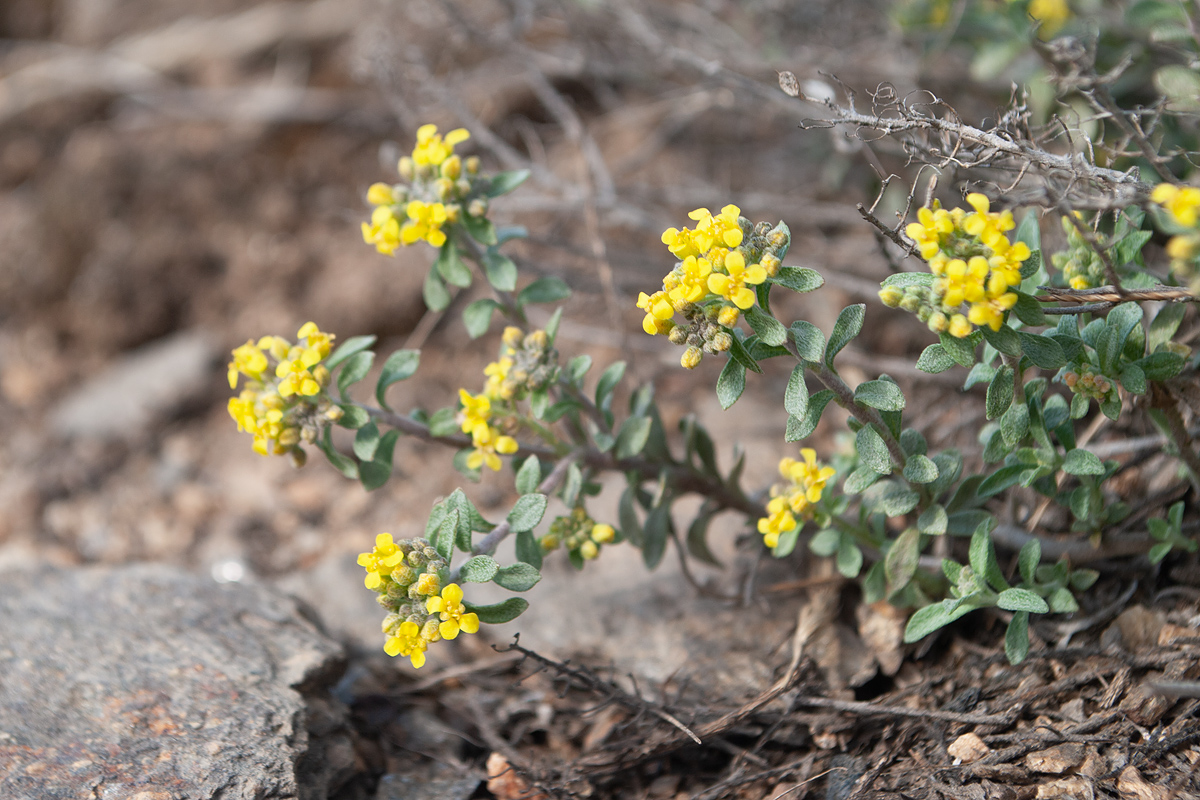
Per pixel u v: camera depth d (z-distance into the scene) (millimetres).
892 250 366
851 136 336
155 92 627
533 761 352
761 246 310
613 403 456
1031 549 331
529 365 337
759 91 412
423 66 448
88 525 468
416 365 341
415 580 312
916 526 331
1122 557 348
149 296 562
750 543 367
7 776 332
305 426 333
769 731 343
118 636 363
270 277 554
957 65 447
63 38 671
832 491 348
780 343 310
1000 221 301
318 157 589
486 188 344
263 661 356
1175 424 329
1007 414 320
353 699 368
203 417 525
